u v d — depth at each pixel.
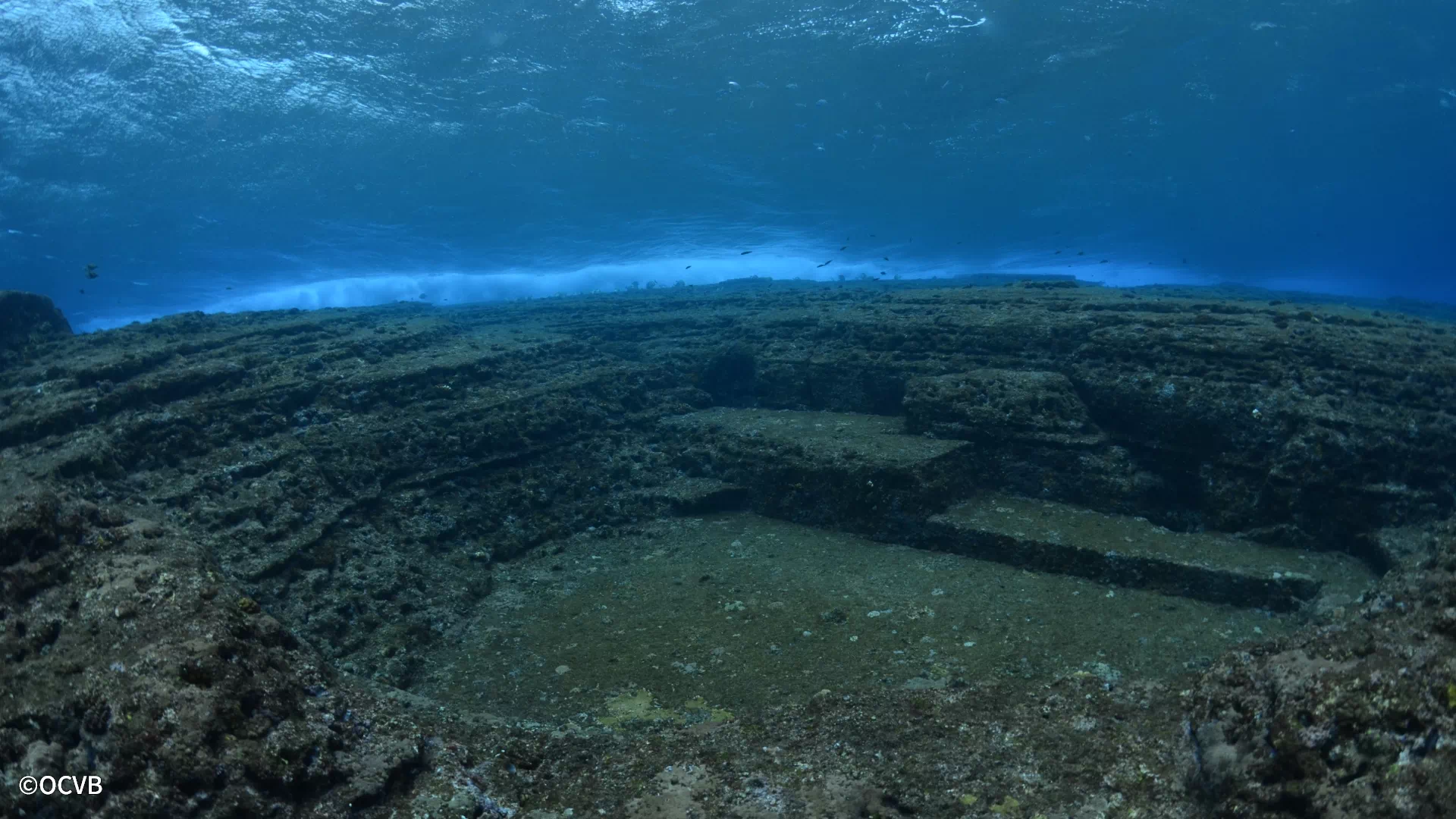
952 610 6.71
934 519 8.00
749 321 13.34
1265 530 7.41
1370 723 2.86
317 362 9.99
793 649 6.27
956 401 9.28
